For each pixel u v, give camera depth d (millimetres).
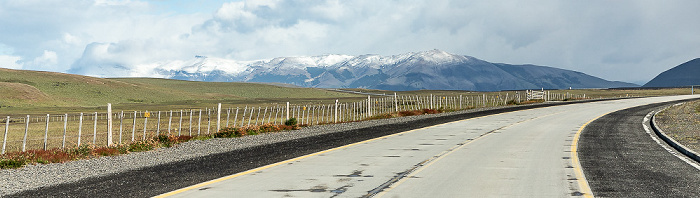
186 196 9547
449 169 12914
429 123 32062
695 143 18109
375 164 13914
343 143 20047
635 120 33594
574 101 73250
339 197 9391
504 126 29156
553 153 16344
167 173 12461
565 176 11625
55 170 13562
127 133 36219
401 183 10859
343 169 12984
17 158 14961
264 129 27297
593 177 11422
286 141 21156
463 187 10336
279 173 12328
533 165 13555
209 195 9625
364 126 30125
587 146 18422
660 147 17906
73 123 55719
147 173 12516
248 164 13984
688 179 11062
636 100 74188
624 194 9398
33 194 9945
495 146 18688
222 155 16312
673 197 9102
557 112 44500
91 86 171750
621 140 20656
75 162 15453
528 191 9828
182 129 39844
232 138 23781
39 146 28344
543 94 82750
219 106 26297
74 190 10273
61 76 182750
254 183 10930
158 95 180125
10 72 178750
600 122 32062
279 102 151250
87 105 143625
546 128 27547
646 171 12258
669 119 32406
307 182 11039
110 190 10203
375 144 19625
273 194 9711
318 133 25344
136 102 161125
